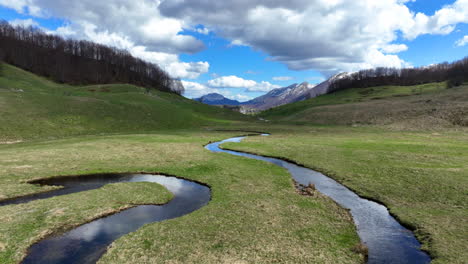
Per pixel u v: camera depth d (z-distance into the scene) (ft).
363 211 77.41
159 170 119.34
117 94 434.71
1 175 102.53
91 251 55.16
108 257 51.88
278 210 75.61
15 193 87.40
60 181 103.14
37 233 61.21
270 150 168.76
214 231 62.64
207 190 96.48
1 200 82.38
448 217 69.05
